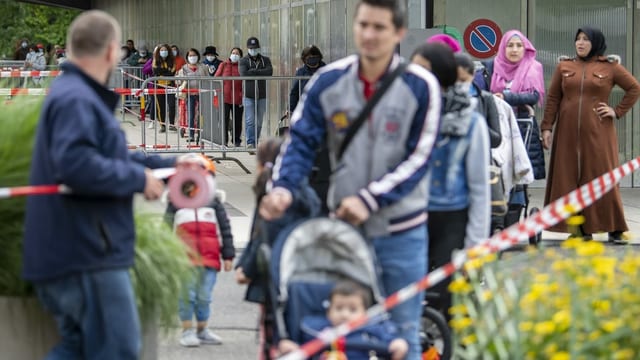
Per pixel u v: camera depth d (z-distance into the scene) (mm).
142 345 8523
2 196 7848
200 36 45719
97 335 7480
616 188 17641
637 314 6812
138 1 59969
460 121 10148
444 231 10266
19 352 8180
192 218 11453
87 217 7371
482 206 10188
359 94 7992
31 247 7449
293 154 8094
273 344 7891
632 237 18328
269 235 8922
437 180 10203
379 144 7961
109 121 7441
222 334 12250
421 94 7922
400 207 8016
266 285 7773
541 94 16562
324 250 7938
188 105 27125
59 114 7328
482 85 15289
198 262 9094
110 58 7594
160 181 7754
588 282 6883
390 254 8109
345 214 7816
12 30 89500
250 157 30953
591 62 17859
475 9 23156
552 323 6633
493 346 6871
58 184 7324
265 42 35875
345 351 7703
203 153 26469
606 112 17703
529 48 16594
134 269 8320
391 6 7844
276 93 30688
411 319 8219
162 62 42656
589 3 23438
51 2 70562
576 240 7516
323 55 29812
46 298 7547
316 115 8109
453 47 13258
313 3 30703
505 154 14398
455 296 7484
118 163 7375
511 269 8211
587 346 6605
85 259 7371
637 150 23828
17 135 8164
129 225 7562
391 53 7992
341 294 7664
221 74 33812
